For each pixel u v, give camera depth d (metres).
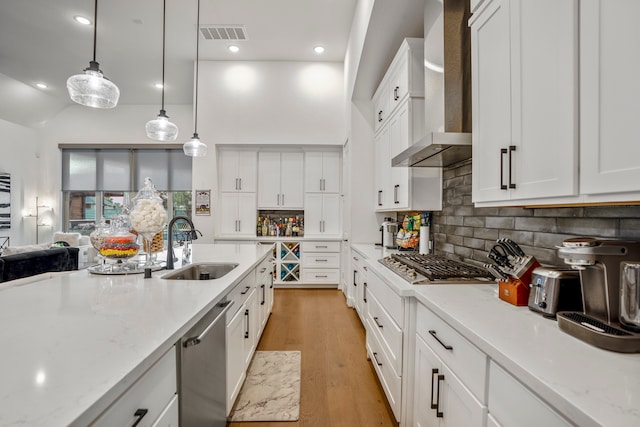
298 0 3.38
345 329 3.12
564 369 0.69
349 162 3.93
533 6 1.03
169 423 0.92
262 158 5.09
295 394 2.00
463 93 1.89
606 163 0.77
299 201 5.10
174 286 1.45
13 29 3.84
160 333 0.89
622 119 0.73
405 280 1.65
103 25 3.79
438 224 2.54
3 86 5.04
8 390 0.59
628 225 0.99
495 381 0.84
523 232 1.51
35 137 5.91
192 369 1.09
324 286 4.95
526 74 1.07
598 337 0.80
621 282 0.84
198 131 4.81
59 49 4.30
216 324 1.36
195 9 3.52
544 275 1.07
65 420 0.51
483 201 1.34
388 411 1.84
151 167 5.98
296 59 4.79
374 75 3.32
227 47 4.41
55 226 5.93
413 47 2.43
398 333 1.57
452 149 1.76
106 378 0.64
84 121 6.01
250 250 3.00
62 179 6.00
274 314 3.59
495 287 1.48
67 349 0.77
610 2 0.75
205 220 4.81
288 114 4.85
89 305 1.15
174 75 5.10
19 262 2.78
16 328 0.91
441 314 1.15
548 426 0.65
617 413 0.54
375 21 2.48
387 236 3.26
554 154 0.94
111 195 6.06
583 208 1.17
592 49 0.81
